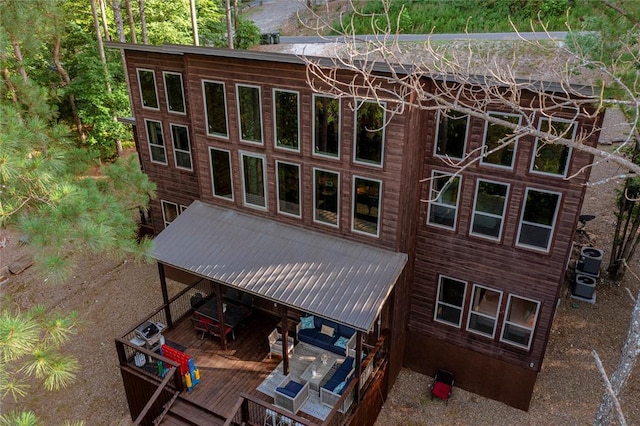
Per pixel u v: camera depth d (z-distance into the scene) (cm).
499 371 1213
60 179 880
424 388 1291
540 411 1200
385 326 1211
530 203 1037
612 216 2034
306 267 1154
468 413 1208
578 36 904
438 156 1093
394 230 1126
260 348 1309
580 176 961
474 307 1199
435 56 834
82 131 2594
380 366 1175
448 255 1179
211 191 1385
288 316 1421
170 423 1109
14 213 830
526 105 956
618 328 1451
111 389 1320
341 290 1080
